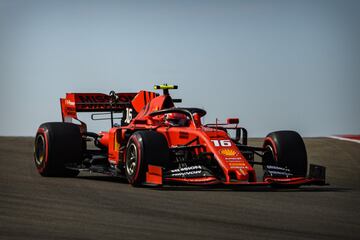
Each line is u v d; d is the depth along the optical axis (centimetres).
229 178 2983
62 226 2147
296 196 2961
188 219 2327
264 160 3453
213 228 2173
